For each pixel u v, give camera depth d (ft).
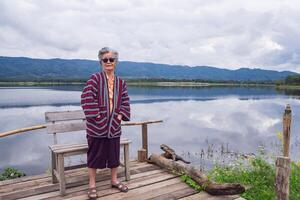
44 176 16.12
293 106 114.01
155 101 141.59
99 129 13.07
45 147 43.60
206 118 79.82
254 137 51.37
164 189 14.37
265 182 16.79
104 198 13.25
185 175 15.47
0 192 13.94
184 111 96.12
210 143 45.83
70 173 16.48
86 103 12.91
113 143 13.61
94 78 13.15
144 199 13.23
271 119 78.13
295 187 16.19
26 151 41.24
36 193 13.79
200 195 13.85
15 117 73.67
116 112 13.44
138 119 72.49
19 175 20.77
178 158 17.87
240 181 17.12
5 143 46.11
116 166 13.99
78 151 13.58
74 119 15.74
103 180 15.26
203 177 14.55
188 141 47.73
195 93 244.63
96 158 13.25
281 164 12.10
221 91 297.74
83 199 13.17
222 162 31.04
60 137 48.55
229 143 45.75
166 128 61.57
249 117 82.33
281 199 12.14
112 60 13.26
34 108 99.55
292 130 54.44
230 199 13.47
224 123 70.69
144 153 18.69
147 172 16.63
